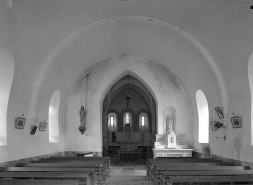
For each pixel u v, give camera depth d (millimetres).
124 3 12719
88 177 8977
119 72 20844
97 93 20859
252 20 10938
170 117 20609
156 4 12742
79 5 12703
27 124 14320
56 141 19328
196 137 19469
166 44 16891
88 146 20516
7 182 7527
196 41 14523
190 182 8195
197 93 18312
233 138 13500
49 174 9141
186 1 12094
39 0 11375
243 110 12703
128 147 33938
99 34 16125
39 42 13484
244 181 8250
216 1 11562
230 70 13445
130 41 17812
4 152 11875
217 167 11484
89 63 19438
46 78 15422
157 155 19688
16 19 11234
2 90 12344
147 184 14039
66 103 20750
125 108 37312
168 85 20938
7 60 12047
